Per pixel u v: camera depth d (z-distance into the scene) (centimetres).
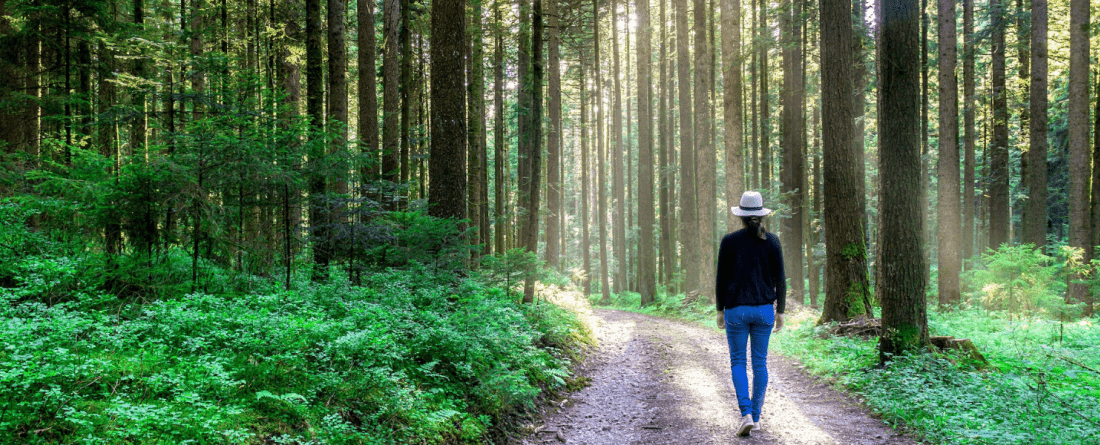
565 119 3450
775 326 494
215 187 657
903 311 731
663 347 1060
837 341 941
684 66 2191
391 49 1412
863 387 657
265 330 480
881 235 768
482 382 575
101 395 353
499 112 2003
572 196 4931
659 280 3469
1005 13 1809
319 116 1098
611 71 3491
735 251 486
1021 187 2170
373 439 403
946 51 1661
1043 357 748
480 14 1672
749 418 478
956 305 1582
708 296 1961
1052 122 2420
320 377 445
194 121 641
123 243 580
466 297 779
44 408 320
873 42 1872
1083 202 1545
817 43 2247
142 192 572
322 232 823
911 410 542
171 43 732
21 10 1012
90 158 604
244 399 386
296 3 1619
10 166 753
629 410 623
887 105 757
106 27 1105
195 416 336
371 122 1257
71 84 1191
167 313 487
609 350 1074
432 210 980
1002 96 1912
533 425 576
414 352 565
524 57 1847
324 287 714
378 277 802
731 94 1878
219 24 1379
